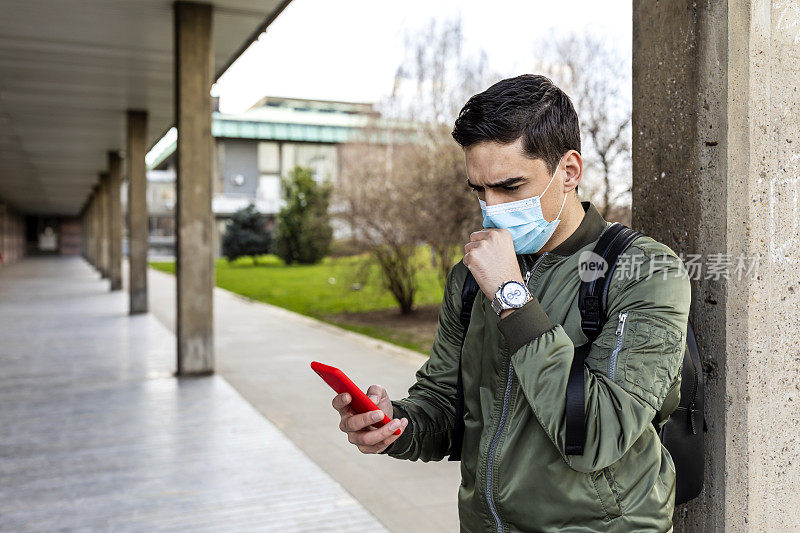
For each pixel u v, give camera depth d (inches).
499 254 47.8
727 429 64.4
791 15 64.2
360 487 164.6
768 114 63.3
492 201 50.0
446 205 433.4
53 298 700.7
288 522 142.5
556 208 49.5
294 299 702.5
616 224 52.4
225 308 625.3
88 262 1556.3
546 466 48.3
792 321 65.6
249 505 151.9
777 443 65.3
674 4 67.8
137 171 557.6
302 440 204.5
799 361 66.0
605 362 46.8
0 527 140.4
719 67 63.4
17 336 427.8
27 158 861.8
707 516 66.4
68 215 2294.5
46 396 261.1
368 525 141.3
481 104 48.4
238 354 364.8
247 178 2144.4
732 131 62.8
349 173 528.4
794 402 66.0
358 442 52.5
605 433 44.4
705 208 65.5
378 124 528.1
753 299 63.2
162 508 150.3
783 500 65.9
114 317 537.0
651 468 48.3
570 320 49.8
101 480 168.2
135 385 281.4
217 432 210.5
